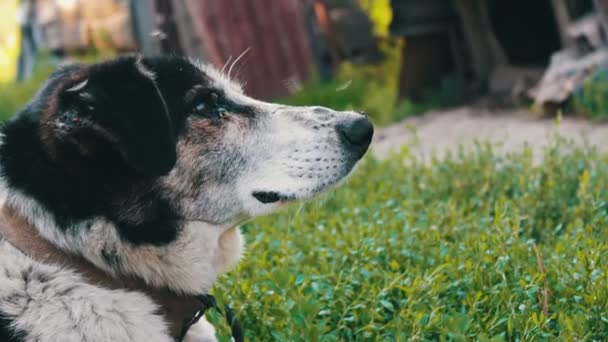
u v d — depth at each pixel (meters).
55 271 0.79
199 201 0.85
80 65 0.85
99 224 0.81
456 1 2.04
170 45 2.35
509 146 1.62
